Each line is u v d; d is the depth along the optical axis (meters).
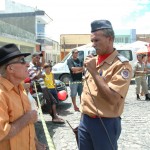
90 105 3.20
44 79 8.52
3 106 2.38
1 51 2.53
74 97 9.40
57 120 7.68
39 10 36.81
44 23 41.56
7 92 2.49
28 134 2.59
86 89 3.30
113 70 3.07
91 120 3.21
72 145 5.93
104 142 3.17
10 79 2.56
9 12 36.78
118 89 2.96
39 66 7.57
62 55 53.88
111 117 3.12
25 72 2.60
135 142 6.09
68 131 6.94
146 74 12.09
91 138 3.24
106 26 3.07
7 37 23.97
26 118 2.52
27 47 32.22
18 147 2.47
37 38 38.28
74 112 9.26
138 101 11.61
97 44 3.09
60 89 9.86
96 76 2.97
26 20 36.91
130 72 3.08
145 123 7.83
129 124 7.70
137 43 19.45
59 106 10.42
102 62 3.15
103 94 2.96
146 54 13.78
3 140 2.36
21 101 2.60
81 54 17.44
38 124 7.53
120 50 19.03
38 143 2.96
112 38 3.12
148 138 6.40
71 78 9.32
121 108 3.18
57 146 5.88
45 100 7.82
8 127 2.35
